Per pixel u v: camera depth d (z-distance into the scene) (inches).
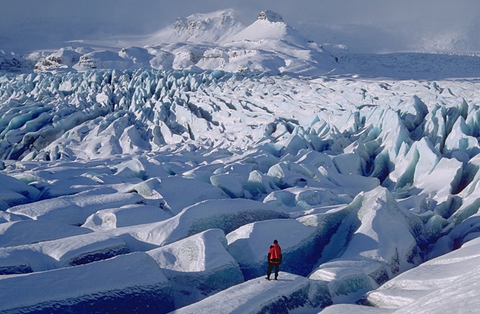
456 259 329.7
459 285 236.4
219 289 324.8
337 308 284.5
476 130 831.1
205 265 325.7
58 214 470.6
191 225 405.1
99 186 619.8
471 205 523.8
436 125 876.0
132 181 689.0
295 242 395.2
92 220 452.4
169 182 570.3
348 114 1053.8
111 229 413.4
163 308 294.0
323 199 609.0
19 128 1482.5
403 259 399.2
